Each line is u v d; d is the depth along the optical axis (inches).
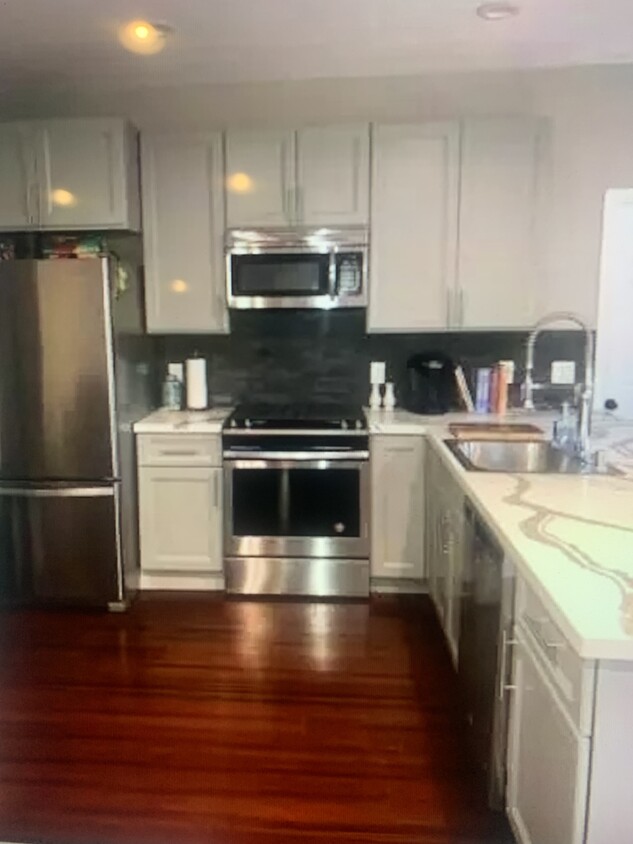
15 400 133.7
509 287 142.5
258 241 141.8
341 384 158.4
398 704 104.8
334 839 78.3
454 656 108.4
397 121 148.5
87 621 134.1
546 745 60.3
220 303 146.8
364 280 142.6
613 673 49.8
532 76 144.0
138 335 146.6
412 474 139.0
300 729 98.6
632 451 110.4
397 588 146.6
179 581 148.5
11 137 140.1
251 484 140.9
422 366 147.2
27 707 104.5
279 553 143.0
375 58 137.0
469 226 141.1
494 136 138.4
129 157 141.2
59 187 140.3
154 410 157.4
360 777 88.7
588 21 119.7
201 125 151.9
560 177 146.2
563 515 76.2
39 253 151.0
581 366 151.3
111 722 100.4
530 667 65.5
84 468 134.8
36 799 84.9
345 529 141.6
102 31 121.3
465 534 96.6
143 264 147.5
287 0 109.2
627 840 51.7
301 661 117.7
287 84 148.9
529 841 66.2
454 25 120.9
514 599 71.1
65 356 131.9
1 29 120.0
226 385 159.6
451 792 85.9
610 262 148.9
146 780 88.2
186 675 113.3
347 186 141.6
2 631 130.0
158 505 143.9
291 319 157.2
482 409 150.7
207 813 82.4
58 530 137.0
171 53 132.5
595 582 57.1
